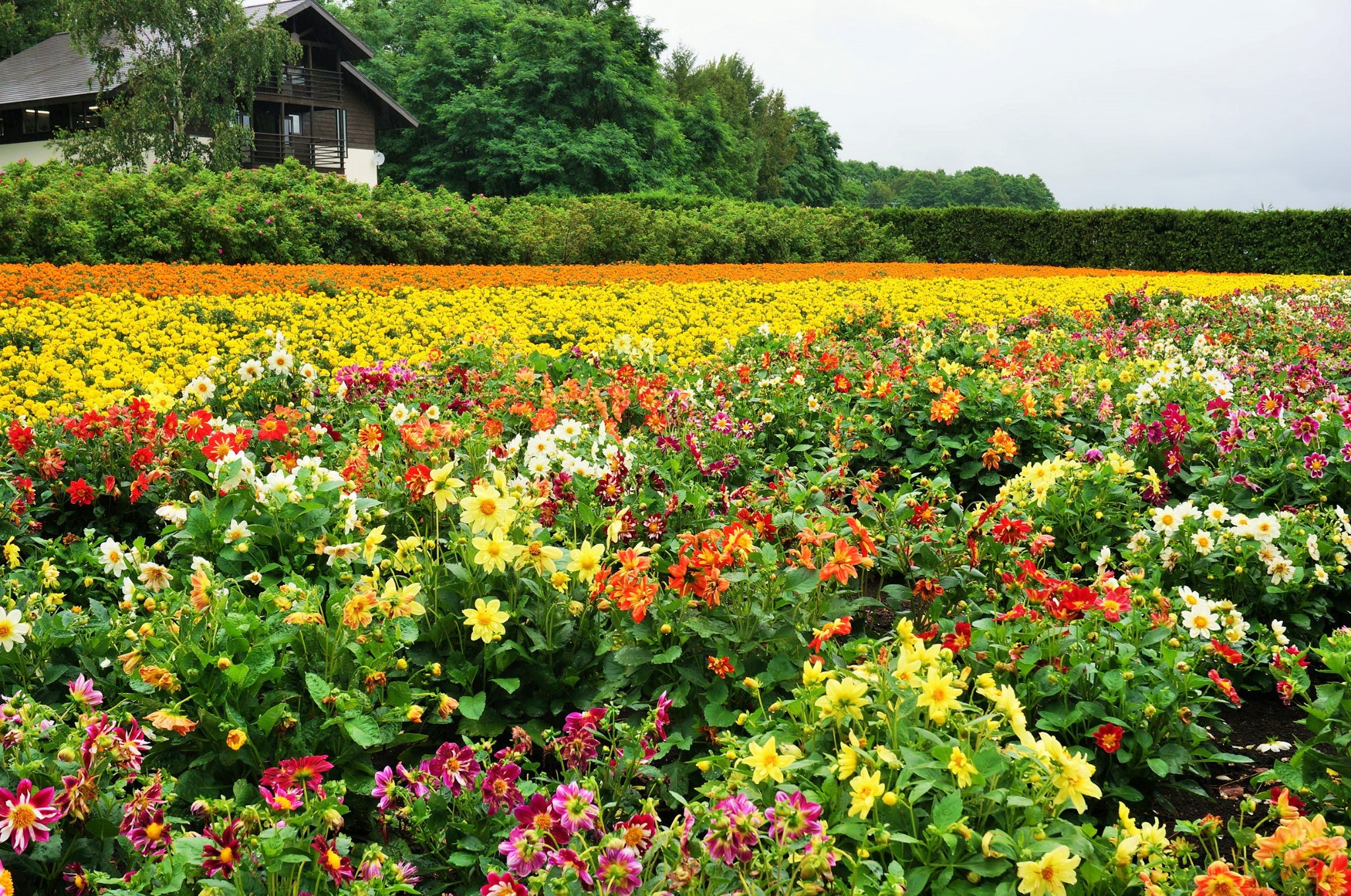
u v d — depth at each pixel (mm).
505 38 41000
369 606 2482
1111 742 2641
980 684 2291
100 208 13898
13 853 2064
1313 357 7766
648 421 5047
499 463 3977
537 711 2852
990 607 3355
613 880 1832
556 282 14367
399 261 17266
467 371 6078
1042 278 19859
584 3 47906
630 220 19766
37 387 6766
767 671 2805
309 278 12227
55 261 12984
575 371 6422
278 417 4465
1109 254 26234
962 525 3494
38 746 2160
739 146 51281
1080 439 5449
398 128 39844
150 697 2359
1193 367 7340
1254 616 3719
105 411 4301
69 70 31703
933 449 5500
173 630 2428
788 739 2289
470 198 39688
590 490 3639
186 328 9023
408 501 3723
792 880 1835
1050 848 1914
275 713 2307
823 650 2760
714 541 2826
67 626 2777
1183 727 2816
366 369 5348
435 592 2883
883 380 5754
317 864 1987
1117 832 2035
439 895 2227
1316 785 2412
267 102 31891
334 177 18297
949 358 7172
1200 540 3633
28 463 4051
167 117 23812
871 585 4234
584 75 39688
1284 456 4711
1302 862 1830
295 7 30797
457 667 2803
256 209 15305
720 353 7836
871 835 1960
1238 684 3547
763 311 12695
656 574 3316
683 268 17750
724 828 1820
